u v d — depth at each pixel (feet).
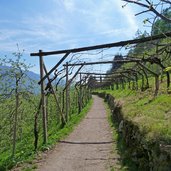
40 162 36.96
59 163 36.06
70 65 63.67
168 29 16.51
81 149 42.80
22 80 41.04
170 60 34.30
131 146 34.09
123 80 127.44
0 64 40.45
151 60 43.29
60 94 76.33
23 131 62.08
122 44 33.83
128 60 56.29
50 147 43.98
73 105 104.68
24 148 46.85
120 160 34.88
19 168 35.32
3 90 40.50
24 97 43.14
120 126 48.01
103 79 152.87
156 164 21.95
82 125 66.59
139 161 28.60
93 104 136.56
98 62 60.08
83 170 32.78
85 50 39.78
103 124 67.62
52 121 74.59
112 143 45.52
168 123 27.02
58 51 43.42
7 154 47.01
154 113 34.06
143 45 24.76
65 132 55.98
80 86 97.81
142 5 13.98
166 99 43.16
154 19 14.52
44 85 46.19
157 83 54.13
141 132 28.17
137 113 38.60
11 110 46.73
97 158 37.19
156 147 22.61
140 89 79.25
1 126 47.29
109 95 128.77
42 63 45.44
